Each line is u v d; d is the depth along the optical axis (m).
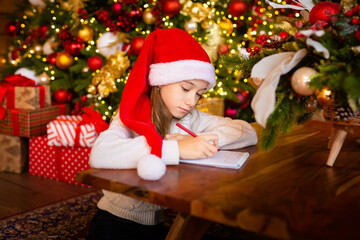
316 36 0.99
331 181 0.96
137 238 1.24
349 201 0.82
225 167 1.08
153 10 2.62
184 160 1.13
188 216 0.96
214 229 1.82
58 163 2.58
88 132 2.44
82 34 2.77
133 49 2.56
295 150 1.30
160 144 1.08
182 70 1.21
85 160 2.50
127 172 1.03
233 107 3.11
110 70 2.62
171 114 1.32
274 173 1.03
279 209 0.76
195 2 2.93
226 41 2.80
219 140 1.30
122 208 1.23
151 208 1.25
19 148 2.71
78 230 1.82
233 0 2.73
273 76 0.98
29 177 2.66
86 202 2.18
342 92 1.00
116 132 1.17
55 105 2.81
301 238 0.68
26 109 2.64
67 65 2.85
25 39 3.22
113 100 2.72
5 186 2.48
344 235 0.66
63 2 2.91
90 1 2.96
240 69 1.30
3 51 3.67
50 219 1.94
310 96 1.13
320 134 1.57
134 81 1.19
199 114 1.49
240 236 1.75
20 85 2.67
